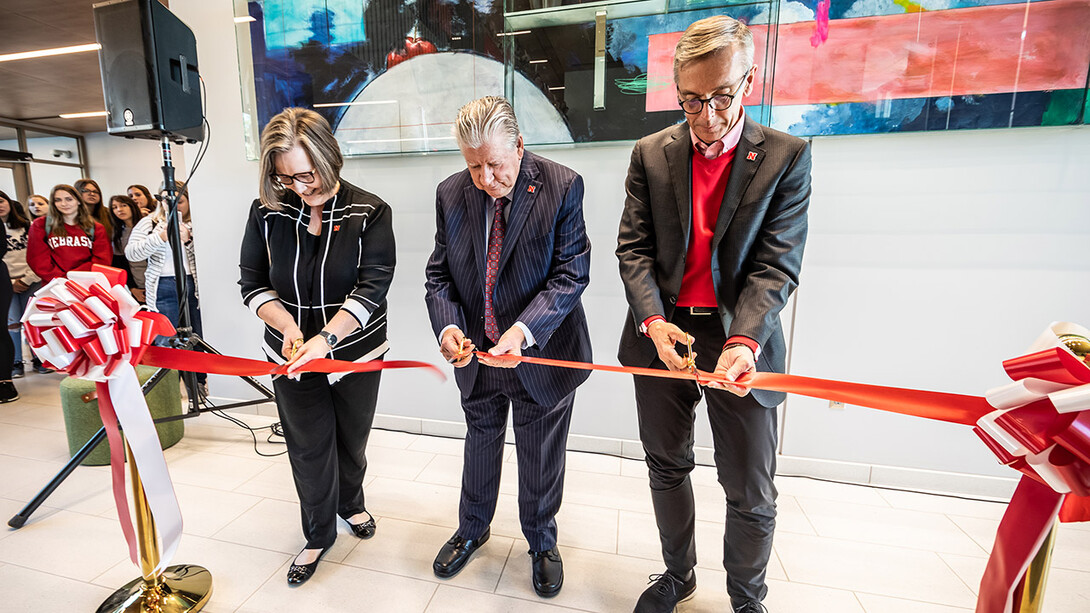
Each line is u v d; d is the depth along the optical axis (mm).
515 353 1125
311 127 1111
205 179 2414
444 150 2090
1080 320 1679
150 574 1267
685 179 1037
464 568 1472
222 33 2242
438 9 1991
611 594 1376
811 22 1695
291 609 1305
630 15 1818
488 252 1234
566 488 1929
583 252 1241
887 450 1940
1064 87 1540
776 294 977
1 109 6484
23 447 2264
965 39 1591
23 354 3572
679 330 984
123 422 1036
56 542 1574
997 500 1849
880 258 1806
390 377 2412
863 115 1710
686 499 1227
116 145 7906
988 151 1658
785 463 2031
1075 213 1628
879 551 1567
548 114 1963
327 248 1247
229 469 2049
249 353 2551
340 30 2100
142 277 3365
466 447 1442
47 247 2990
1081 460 540
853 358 1895
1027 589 670
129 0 1649
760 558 1157
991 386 1796
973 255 1731
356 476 1570
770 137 996
